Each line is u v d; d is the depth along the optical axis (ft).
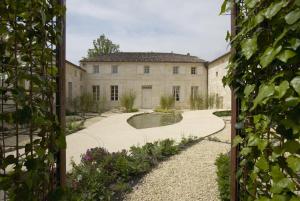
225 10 4.76
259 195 4.01
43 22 3.95
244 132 4.75
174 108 68.44
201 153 17.37
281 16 3.15
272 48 3.19
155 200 10.36
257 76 3.97
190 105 67.97
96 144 22.18
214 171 13.57
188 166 14.51
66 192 4.62
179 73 72.13
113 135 26.68
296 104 2.90
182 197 10.61
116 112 59.88
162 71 71.82
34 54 4.33
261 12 3.45
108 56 76.13
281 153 3.28
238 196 5.17
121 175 12.44
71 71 58.13
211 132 26.84
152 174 13.25
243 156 4.65
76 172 10.95
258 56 3.65
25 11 4.00
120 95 71.31
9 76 4.07
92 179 10.32
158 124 40.06
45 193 4.47
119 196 10.64
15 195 3.84
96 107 62.80
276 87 3.16
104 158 13.28
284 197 3.24
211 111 52.85
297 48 3.00
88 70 71.20
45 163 4.40
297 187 3.20
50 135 4.47
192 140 21.50
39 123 4.02
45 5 4.24
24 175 3.92
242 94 4.63
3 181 3.86
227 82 5.05
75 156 17.99
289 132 3.16
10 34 4.02
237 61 4.48
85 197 9.02
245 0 3.82
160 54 82.28
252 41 3.67
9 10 3.92
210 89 69.82
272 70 3.58
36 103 4.24
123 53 80.84
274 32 3.30
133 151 15.92
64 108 5.04
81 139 24.49
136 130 30.07
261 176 3.96
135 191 11.17
